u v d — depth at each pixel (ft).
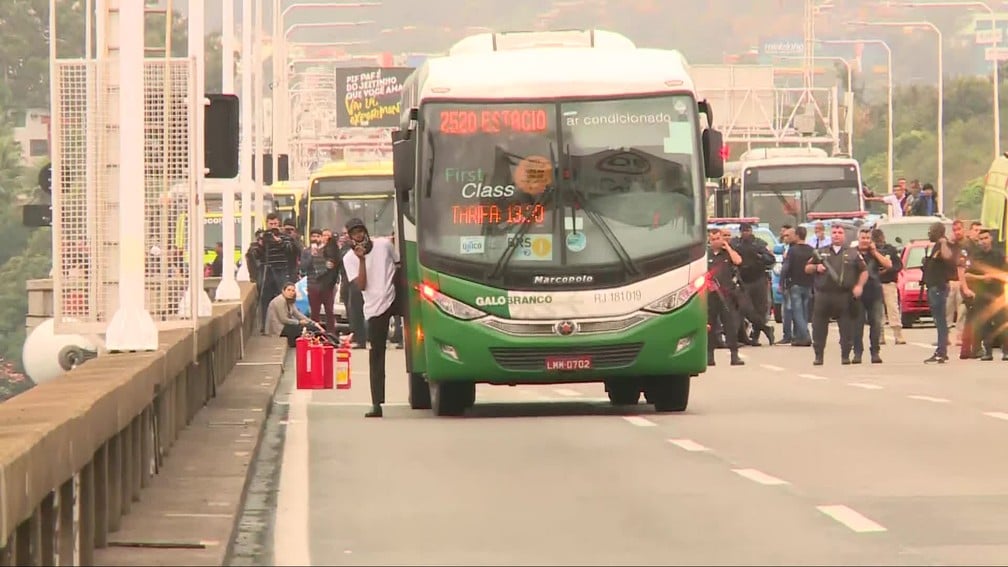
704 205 202.49
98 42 172.04
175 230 180.55
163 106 180.96
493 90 203.21
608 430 183.01
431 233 200.95
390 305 208.64
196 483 133.59
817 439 170.71
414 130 206.49
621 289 200.13
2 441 76.89
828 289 301.43
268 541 112.88
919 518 118.62
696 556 104.47
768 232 456.04
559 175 201.57
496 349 199.72
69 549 88.89
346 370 261.24
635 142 202.90
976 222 310.24
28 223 212.02
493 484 139.33
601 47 213.87
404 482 141.49
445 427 190.80
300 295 429.79
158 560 99.04
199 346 187.01
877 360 305.73
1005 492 131.13
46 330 235.81
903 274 429.38
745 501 127.44
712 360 306.96
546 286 199.82
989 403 213.87
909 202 536.83
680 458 155.43
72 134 172.14
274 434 185.98
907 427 182.29
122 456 117.80
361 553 107.34
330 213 511.81
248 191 448.65
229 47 391.45
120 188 165.58
